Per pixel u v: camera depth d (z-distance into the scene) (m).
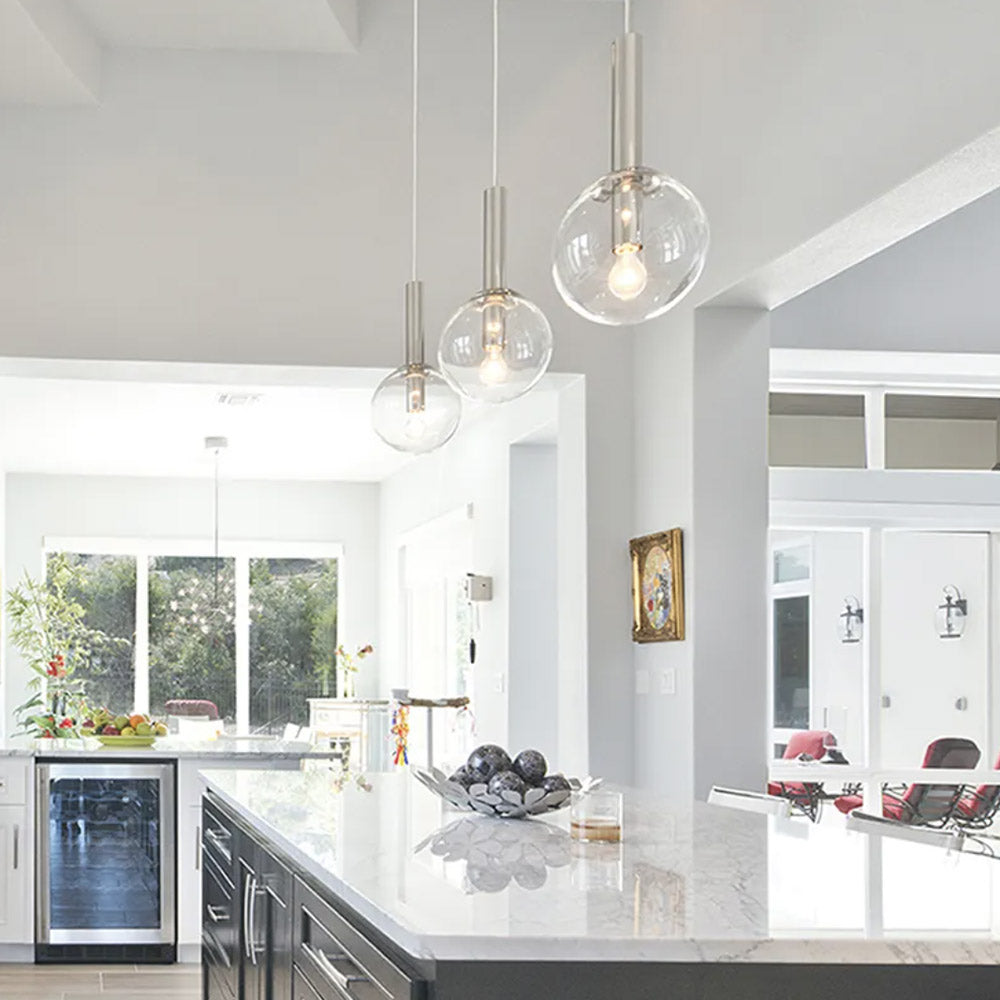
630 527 6.25
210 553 14.23
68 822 7.12
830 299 6.43
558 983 1.97
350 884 2.39
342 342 6.19
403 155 6.27
